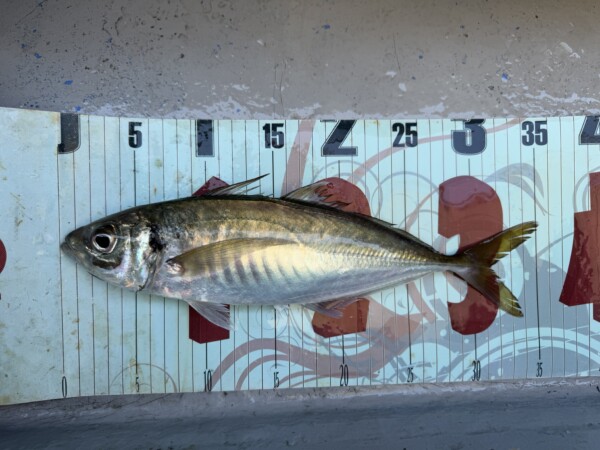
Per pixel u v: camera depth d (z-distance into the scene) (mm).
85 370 377
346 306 379
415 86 404
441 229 391
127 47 395
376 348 390
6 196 370
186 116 395
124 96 394
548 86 404
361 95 402
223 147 386
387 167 391
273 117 398
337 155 390
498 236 379
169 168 383
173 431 376
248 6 400
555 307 392
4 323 371
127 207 379
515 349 392
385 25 404
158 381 381
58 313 375
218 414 392
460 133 394
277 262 352
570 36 404
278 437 374
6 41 389
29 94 389
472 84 405
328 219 357
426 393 399
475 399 398
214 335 385
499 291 387
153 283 351
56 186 375
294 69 401
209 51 398
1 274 370
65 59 392
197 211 349
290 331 388
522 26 406
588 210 393
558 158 394
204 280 350
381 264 363
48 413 386
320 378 388
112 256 347
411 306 391
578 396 399
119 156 379
